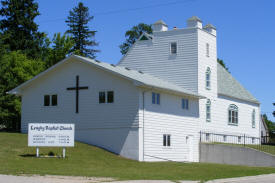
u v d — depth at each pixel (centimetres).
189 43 4431
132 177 2333
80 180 2105
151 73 4594
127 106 3538
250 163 4009
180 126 4012
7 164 2528
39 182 1961
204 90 4459
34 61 5609
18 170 2342
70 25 7831
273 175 2862
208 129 4494
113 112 3597
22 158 2808
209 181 2327
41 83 3959
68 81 3831
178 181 2244
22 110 4019
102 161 3095
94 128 3666
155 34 4622
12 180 1991
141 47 4688
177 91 3819
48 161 2803
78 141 3709
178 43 4488
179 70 4456
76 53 5906
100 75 3691
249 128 5378
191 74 4394
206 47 4556
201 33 4469
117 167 2898
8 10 6994
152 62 4603
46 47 6425
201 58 4444
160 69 4547
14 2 7019
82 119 3731
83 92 3753
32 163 2659
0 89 5344
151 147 3588
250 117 5434
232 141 4975
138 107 3488
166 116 3819
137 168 2933
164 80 4500
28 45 6844
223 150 4159
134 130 3484
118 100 3588
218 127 4697
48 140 2966
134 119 3494
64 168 2589
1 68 5356
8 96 5425
